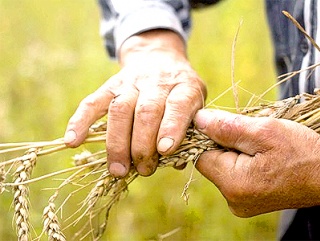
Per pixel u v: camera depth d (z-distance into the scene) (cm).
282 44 85
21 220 65
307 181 65
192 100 69
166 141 66
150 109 68
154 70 75
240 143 66
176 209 119
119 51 87
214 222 121
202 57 162
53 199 67
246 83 151
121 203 119
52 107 146
